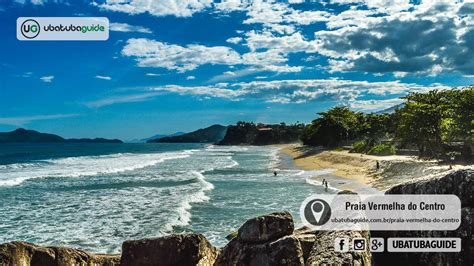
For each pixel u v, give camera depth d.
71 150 175.25
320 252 5.59
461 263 4.90
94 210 28.58
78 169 67.19
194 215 26.39
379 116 110.69
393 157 60.19
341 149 99.69
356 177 47.22
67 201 33.09
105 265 6.66
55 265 5.98
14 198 35.22
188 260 6.35
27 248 5.88
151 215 26.30
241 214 26.58
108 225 23.72
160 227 23.00
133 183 45.22
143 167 71.00
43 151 163.00
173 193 36.44
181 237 6.45
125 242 6.43
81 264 6.33
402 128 55.72
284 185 41.69
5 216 26.77
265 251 5.76
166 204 30.36
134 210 28.22
